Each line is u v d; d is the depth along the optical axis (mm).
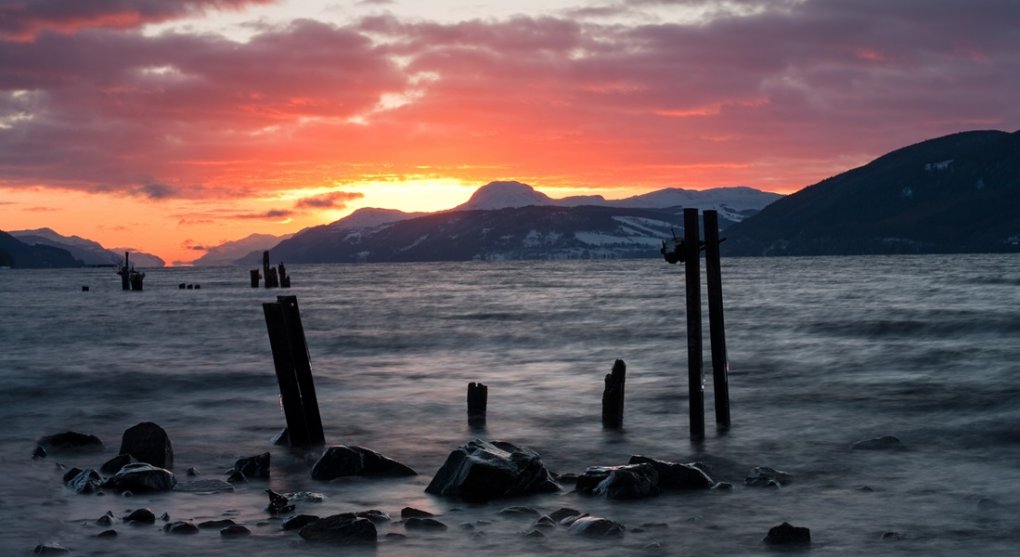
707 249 19234
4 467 16531
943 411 21328
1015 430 18703
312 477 15430
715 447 17922
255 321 61656
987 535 11336
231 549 10945
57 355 38938
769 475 14883
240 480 15234
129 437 16609
